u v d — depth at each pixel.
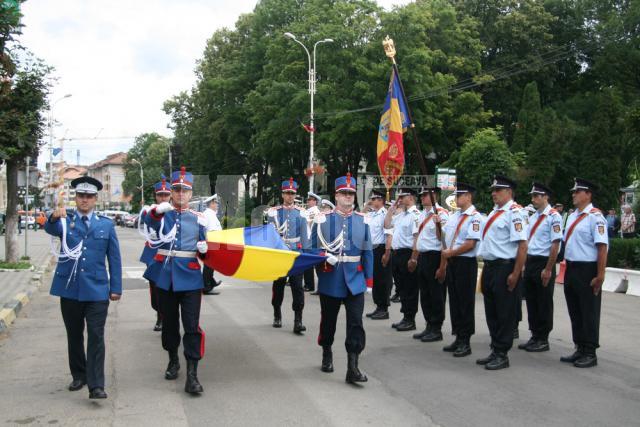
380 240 9.96
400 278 9.09
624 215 19.72
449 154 32.12
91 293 5.56
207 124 41.66
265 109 32.62
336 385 6.12
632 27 31.73
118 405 5.45
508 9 36.47
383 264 9.45
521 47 36.06
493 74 34.81
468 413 5.31
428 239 8.24
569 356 7.32
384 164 10.10
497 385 6.16
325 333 6.57
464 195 7.75
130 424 4.98
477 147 23.17
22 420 5.06
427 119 28.80
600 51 35.72
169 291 6.10
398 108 9.84
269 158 35.97
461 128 30.77
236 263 6.43
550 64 36.34
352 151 34.00
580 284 7.07
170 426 4.94
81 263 5.59
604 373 6.70
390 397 5.74
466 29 33.28
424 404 5.54
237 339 8.23
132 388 5.97
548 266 7.62
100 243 5.70
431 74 29.62
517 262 6.77
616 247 15.13
